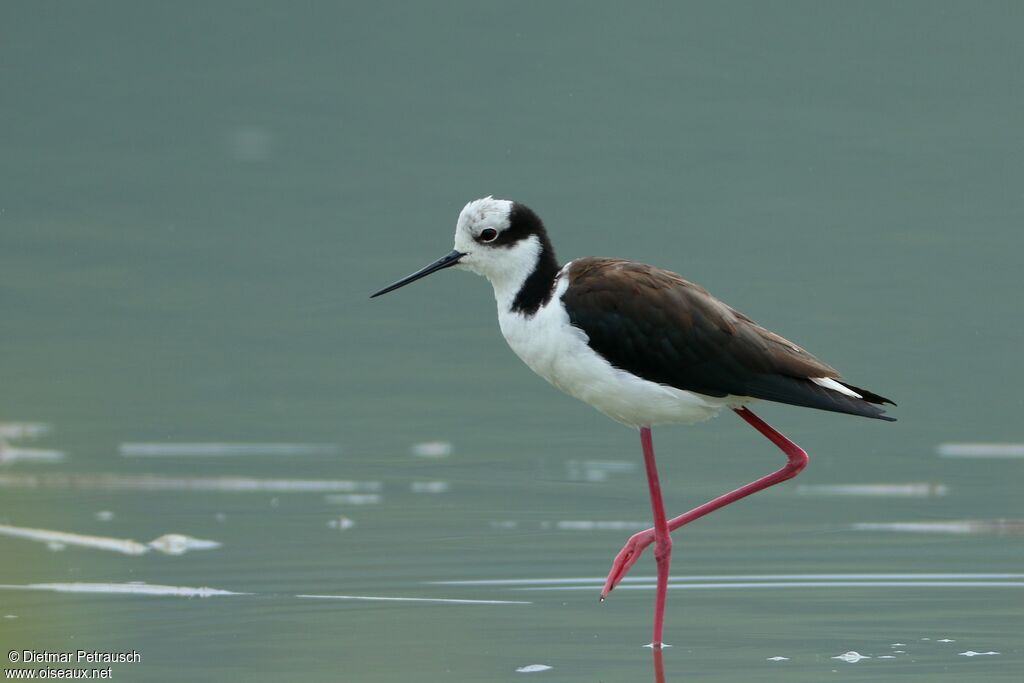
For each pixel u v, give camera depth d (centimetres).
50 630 909
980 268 1870
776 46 2509
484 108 2395
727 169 2189
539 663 884
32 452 1412
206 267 1956
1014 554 1094
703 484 1318
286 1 2712
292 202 2141
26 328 1764
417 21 2631
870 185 2128
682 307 902
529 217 941
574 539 1153
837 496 1273
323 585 1035
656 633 912
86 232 2055
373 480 1329
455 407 1561
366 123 2373
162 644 912
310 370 1664
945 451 1411
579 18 2614
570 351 915
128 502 1260
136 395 1583
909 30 2545
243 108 2459
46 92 2511
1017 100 2352
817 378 902
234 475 1345
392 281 1903
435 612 982
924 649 900
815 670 864
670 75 2436
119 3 2688
